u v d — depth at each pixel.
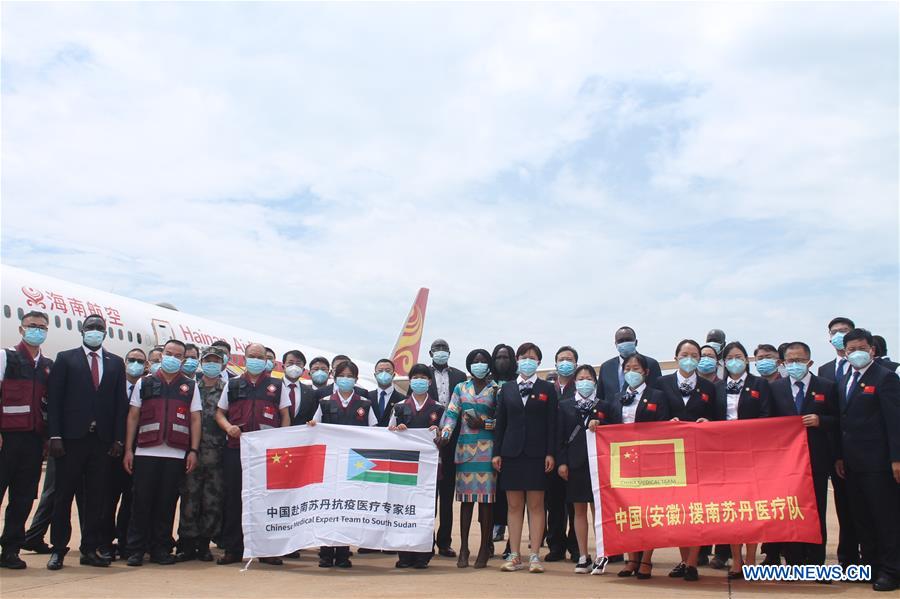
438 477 8.04
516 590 6.14
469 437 7.67
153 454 7.48
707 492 6.65
